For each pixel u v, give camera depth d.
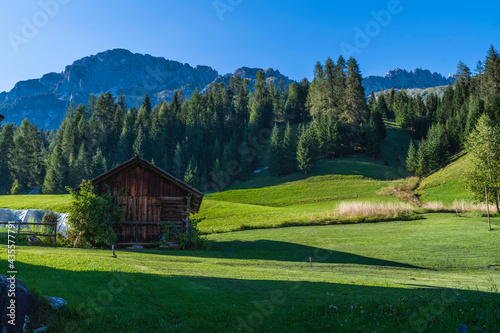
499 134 44.44
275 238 33.19
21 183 129.50
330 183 94.25
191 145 133.75
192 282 12.16
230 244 30.62
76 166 121.94
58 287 9.30
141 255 19.75
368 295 11.27
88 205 24.52
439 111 135.88
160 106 169.50
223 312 8.80
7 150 133.25
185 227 26.80
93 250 21.36
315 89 142.50
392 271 19.73
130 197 26.64
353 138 119.44
